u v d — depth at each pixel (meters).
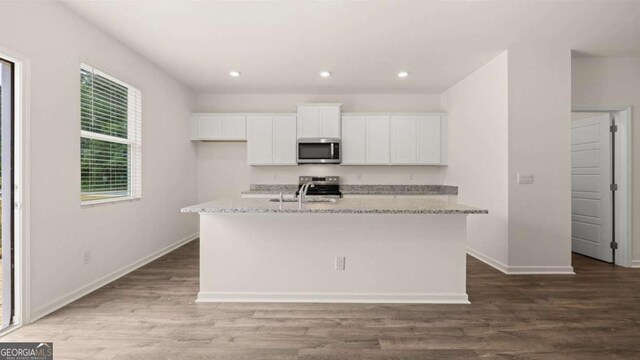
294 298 2.84
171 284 3.20
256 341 2.14
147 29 3.12
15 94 2.29
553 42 3.45
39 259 2.44
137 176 3.79
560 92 3.57
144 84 3.90
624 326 2.35
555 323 2.40
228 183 5.69
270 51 3.68
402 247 2.83
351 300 2.83
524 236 3.58
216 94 5.62
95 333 2.23
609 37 3.33
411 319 2.47
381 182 5.67
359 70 4.33
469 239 4.49
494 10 2.78
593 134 4.31
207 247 2.85
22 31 2.29
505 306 2.71
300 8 2.74
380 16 2.88
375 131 5.33
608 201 4.07
